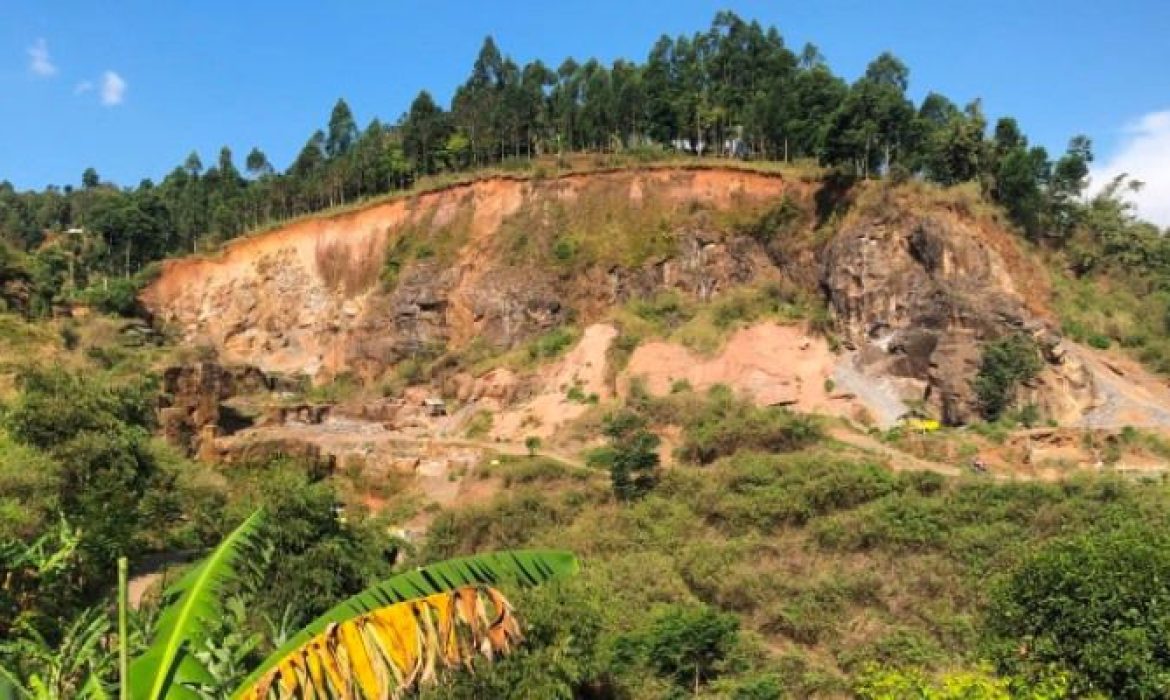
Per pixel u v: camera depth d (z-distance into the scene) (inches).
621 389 2972.4
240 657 422.6
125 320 3973.9
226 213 4820.4
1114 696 737.6
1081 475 1859.0
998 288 2940.5
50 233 5826.8
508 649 431.8
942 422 2723.9
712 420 2522.1
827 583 1508.4
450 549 1972.2
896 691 848.3
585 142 4456.2
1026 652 808.9
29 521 1024.9
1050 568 811.4
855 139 3393.2
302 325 4192.9
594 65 4881.9
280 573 1107.9
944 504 1736.0
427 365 3639.3
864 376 2844.5
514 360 3358.8
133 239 4825.3
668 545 1817.2
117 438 1547.7
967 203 3112.7
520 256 3833.7
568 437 2800.2
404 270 4015.8
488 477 2480.3
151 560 1491.1
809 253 3373.5
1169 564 760.3
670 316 3284.9
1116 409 2635.3
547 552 482.6
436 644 397.4
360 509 2407.7
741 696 1190.9
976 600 1385.3
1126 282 3385.8
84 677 476.1
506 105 4554.6
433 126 4594.0
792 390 2787.9
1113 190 3927.2
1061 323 3019.2
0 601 589.0
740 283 3494.1
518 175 4069.9
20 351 2947.8
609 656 1205.1
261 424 3228.3
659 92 4370.1
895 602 1445.6
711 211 3676.2
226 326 4242.1
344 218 4311.0
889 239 3063.5
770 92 3998.5
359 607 397.4
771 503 1883.6
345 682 367.6
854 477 1903.3
